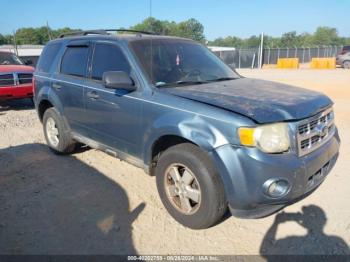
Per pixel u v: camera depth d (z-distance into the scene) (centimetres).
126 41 424
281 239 330
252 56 3753
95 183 459
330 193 413
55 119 539
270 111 304
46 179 475
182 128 329
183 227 354
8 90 919
